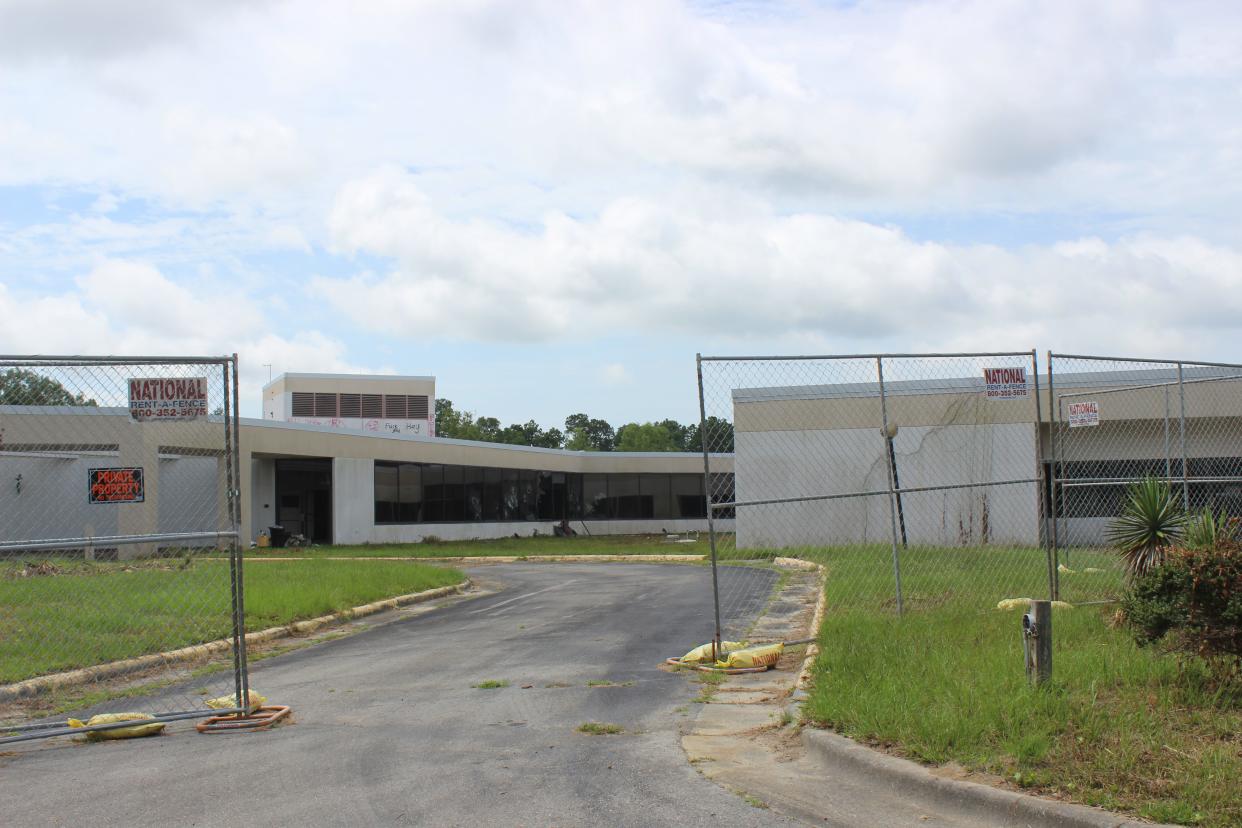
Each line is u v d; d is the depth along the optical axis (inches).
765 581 782.5
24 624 510.0
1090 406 566.3
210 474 1203.9
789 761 266.4
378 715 338.0
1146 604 304.2
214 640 496.4
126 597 610.9
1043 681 278.7
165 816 225.9
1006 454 1001.5
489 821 218.1
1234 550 288.2
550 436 3762.3
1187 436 989.2
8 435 919.0
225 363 336.8
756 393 1050.7
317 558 1078.4
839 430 1037.2
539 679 398.6
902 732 258.5
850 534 1021.8
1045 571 613.9
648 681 388.5
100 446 983.0
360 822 218.4
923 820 218.2
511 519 1738.4
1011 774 228.1
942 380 1013.8
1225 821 195.9
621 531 1884.8
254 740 305.4
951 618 434.9
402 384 1734.7
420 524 1523.1
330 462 1448.1
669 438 2878.9
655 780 249.3
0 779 264.5
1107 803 207.3
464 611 665.0
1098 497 989.8
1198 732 249.6
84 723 323.3
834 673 335.3
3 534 943.7
